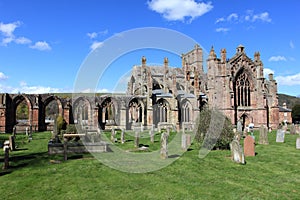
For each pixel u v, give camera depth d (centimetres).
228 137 2109
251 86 5812
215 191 1013
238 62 5722
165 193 986
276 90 6003
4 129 4462
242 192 1003
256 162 1606
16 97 4703
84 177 1208
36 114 4769
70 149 1866
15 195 967
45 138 3192
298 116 8444
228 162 1597
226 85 5375
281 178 1224
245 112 5691
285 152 2025
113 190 1023
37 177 1216
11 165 1487
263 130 2633
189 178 1202
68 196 957
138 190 1023
